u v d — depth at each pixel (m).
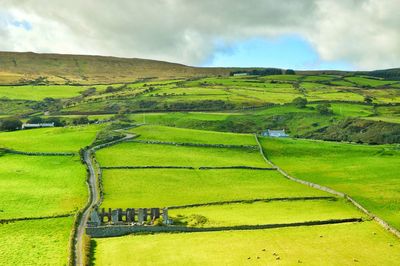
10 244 64.12
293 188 103.69
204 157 133.12
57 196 91.00
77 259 58.19
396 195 95.31
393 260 59.12
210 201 89.31
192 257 58.91
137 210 73.56
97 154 129.00
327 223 75.94
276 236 68.06
